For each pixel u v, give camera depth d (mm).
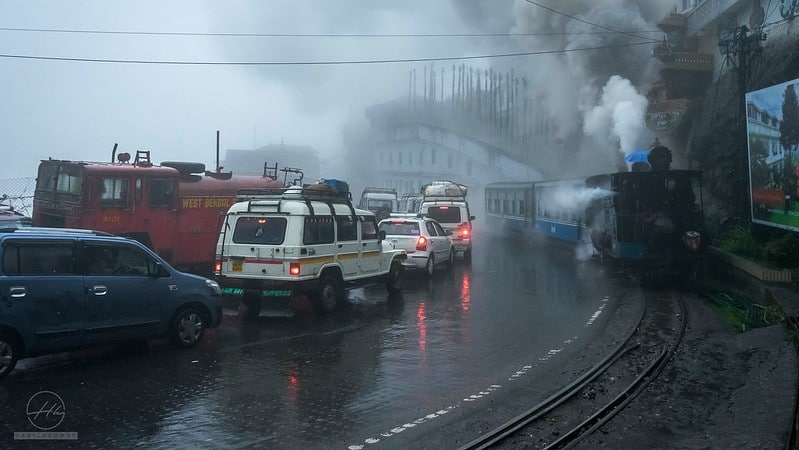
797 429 6043
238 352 8891
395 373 7918
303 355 8773
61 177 13172
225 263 11195
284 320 11336
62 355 8586
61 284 7570
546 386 7477
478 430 5980
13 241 7309
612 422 6359
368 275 12930
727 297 13492
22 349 7281
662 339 10125
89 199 12477
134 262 8469
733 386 7684
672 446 5746
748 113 16906
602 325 11047
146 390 7016
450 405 6719
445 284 16297
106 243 8164
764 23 21703
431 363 8422
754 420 6426
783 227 14578
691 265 16031
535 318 11680
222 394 6926
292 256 10797
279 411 6398
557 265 20891
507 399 6957
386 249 13992
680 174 16469
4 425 5828
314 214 11281
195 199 14406
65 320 7582
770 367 8266
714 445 5781
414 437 5754
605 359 8625
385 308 12680
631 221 16266
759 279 13391
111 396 6773
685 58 26859
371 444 5562
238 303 13195
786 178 14430
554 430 6062
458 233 21344
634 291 15219
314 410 6457
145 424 5926
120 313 8156
